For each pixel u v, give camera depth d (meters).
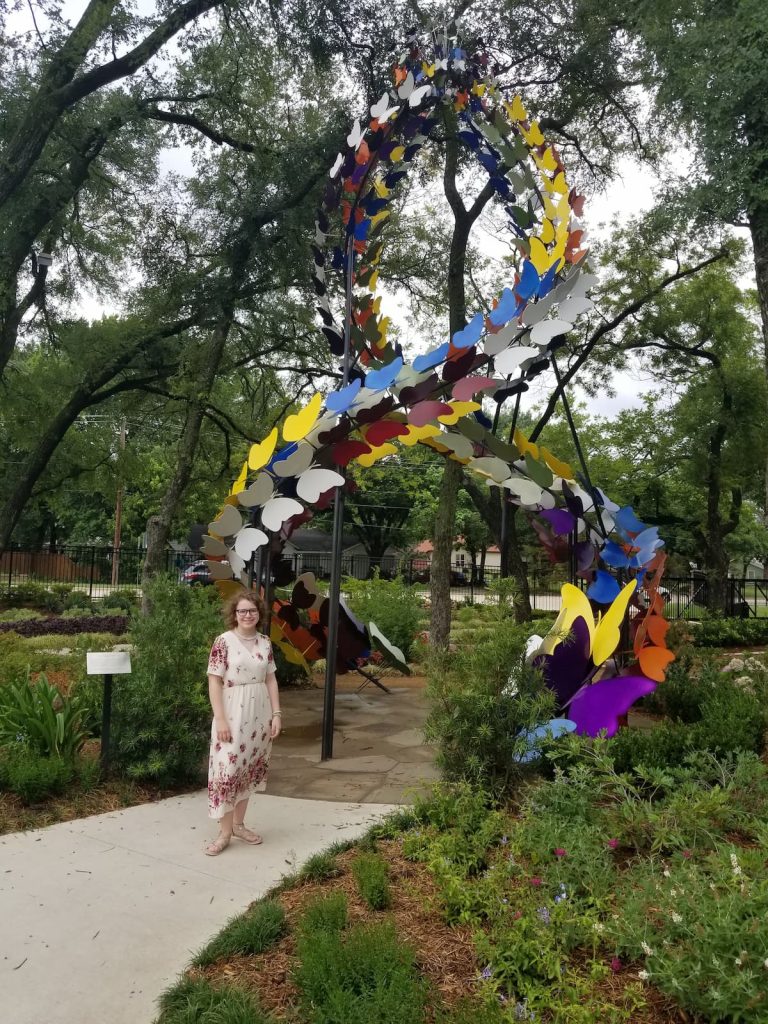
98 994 2.83
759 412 21.28
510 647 4.89
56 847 4.22
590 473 24.05
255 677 4.36
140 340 16.70
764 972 2.48
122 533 46.06
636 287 17.62
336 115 14.45
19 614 19.86
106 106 15.81
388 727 7.65
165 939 3.21
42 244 17.88
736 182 7.21
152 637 5.57
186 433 14.45
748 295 21.62
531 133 6.44
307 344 17.73
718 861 3.24
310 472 6.00
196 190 16.17
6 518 17.77
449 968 2.94
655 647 5.84
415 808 4.46
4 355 16.86
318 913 3.16
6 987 2.86
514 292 5.88
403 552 44.34
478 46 7.77
